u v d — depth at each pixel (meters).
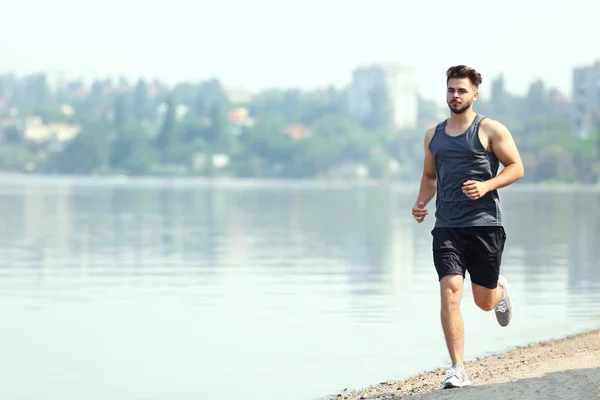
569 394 10.23
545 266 33.91
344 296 25.19
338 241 48.22
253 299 24.56
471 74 11.62
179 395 14.25
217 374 15.61
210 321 20.98
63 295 25.55
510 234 54.19
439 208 11.82
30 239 48.69
